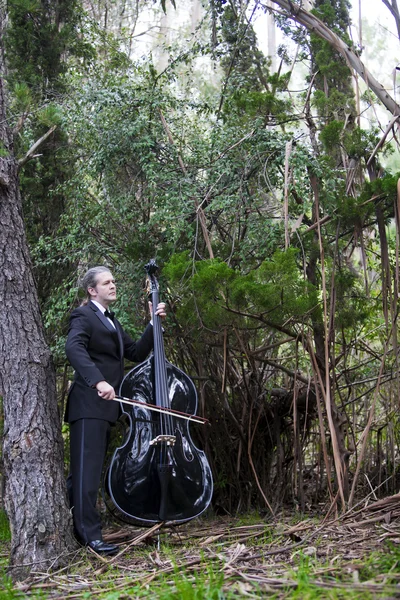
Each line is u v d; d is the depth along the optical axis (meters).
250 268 4.88
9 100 6.05
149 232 5.17
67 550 3.57
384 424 5.21
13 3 6.38
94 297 4.12
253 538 3.77
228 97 5.72
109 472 3.75
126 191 5.14
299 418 4.93
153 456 3.85
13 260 3.83
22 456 3.62
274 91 5.23
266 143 4.77
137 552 3.64
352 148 4.69
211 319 4.04
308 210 4.96
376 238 5.34
